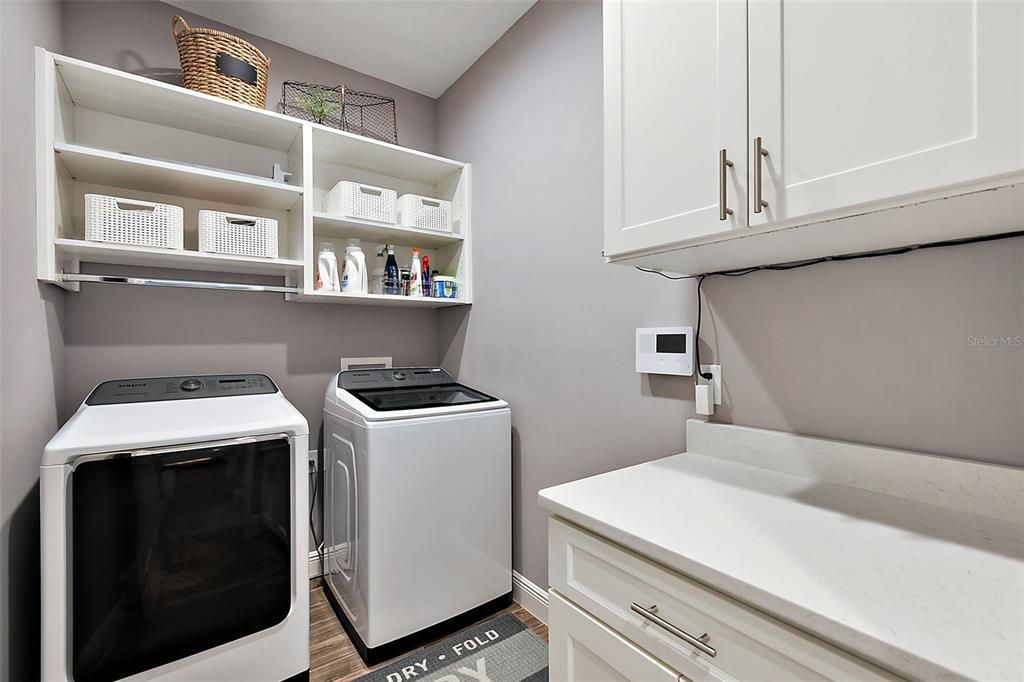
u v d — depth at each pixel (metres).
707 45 0.93
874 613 0.58
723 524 0.85
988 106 0.60
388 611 1.70
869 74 0.71
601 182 1.70
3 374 1.13
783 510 0.92
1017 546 0.75
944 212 0.73
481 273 2.37
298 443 1.55
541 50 1.97
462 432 1.88
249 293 2.17
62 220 1.61
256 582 1.48
